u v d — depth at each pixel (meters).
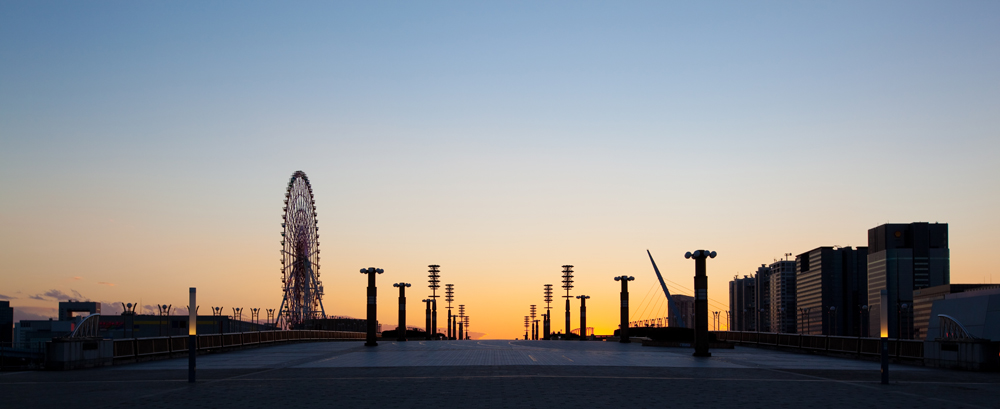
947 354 34.94
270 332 62.34
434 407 20.05
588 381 27.22
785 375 30.83
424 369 33.28
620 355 46.53
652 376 29.56
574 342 80.56
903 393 24.06
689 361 40.44
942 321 36.31
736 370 33.41
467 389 24.45
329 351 52.25
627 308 78.25
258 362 39.09
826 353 48.19
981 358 32.88
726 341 68.19
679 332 74.88
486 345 66.19
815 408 20.25
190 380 27.44
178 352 44.00
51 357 32.94
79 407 20.31
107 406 20.53
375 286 63.50
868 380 28.67
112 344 36.53
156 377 29.47
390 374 30.45
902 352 39.00
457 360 40.28
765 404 21.02
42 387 25.56
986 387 26.08
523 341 85.44
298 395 22.91
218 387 25.39
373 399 21.84
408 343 72.88
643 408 19.94
